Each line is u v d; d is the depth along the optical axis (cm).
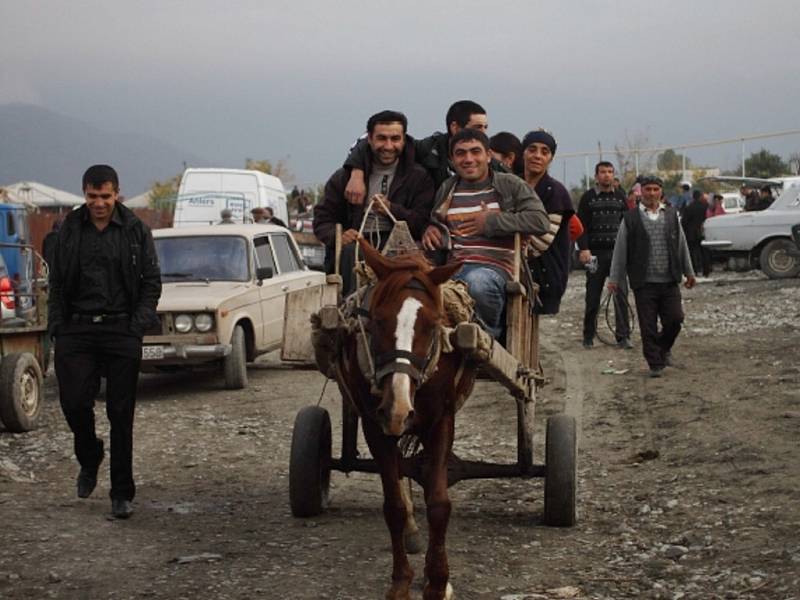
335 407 1331
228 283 1535
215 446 1112
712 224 2920
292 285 1645
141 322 827
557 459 769
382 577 666
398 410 547
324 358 669
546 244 801
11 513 833
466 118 841
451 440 623
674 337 1405
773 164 5297
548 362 1563
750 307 2147
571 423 782
